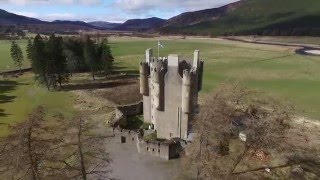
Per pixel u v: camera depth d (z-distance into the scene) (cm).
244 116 5938
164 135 6638
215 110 4941
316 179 4988
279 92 10744
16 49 14812
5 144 3441
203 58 19588
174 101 6325
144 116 7688
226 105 5341
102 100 10056
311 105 9112
